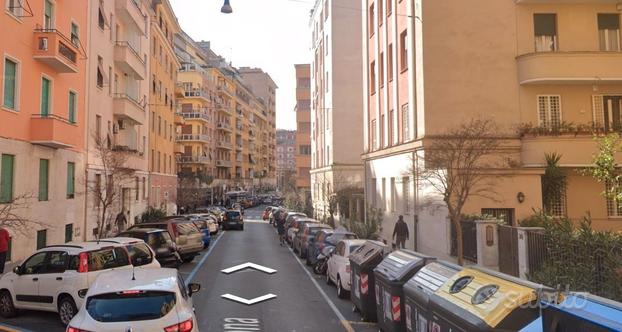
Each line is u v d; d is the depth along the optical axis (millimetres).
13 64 18094
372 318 10406
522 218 18891
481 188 18844
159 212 35875
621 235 10367
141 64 35281
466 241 16719
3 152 17078
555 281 9891
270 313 11227
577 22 21578
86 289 10102
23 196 16141
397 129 24953
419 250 21609
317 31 53406
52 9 21156
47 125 19156
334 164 43625
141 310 6305
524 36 21453
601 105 21453
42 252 10914
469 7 21344
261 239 33625
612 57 20469
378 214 27781
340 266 13188
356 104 44312
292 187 77438
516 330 5152
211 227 36219
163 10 46250
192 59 78750
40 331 9820
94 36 26594
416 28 21969
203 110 74375
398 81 24938
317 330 9766
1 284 11062
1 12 16969
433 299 6762
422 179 18281
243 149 104250
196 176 65875
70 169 23359
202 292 13750
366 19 32031
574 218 20547
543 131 19906
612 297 8812
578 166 19719
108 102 29375
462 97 21047
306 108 65375
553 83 21047
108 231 26172
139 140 37406
